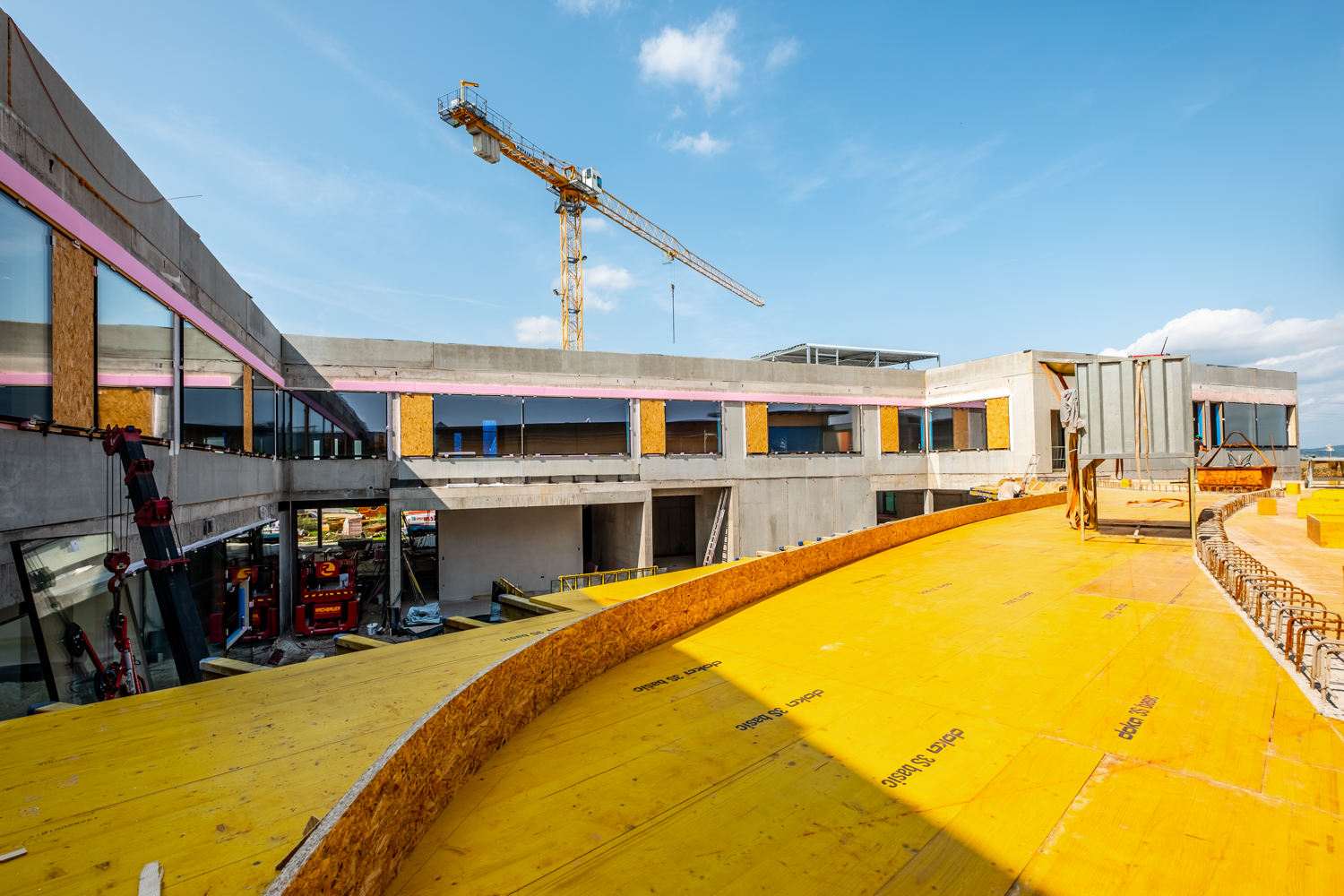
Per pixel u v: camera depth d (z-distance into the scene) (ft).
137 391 35.65
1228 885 12.25
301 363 78.02
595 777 16.99
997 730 19.44
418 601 86.28
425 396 84.43
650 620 29.07
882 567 47.42
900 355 152.66
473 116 189.57
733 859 13.41
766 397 109.09
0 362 23.56
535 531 96.22
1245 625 29.50
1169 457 46.98
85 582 29.04
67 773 14.47
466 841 13.97
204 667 24.47
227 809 13.00
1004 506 79.05
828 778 16.87
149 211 37.73
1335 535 48.55
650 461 99.09
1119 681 23.09
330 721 17.71
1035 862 13.16
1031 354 104.53
